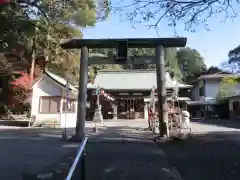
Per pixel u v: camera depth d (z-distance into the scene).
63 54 24.62
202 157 7.05
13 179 5.05
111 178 5.29
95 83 31.00
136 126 18.45
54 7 18.19
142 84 30.30
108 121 25.11
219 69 43.81
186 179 5.23
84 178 3.89
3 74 23.52
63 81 20.95
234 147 8.48
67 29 21.42
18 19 16.42
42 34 20.28
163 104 10.61
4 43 19.48
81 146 3.96
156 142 9.77
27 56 23.33
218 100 31.36
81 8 19.69
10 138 11.03
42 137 11.52
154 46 11.07
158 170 5.86
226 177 5.29
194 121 24.92
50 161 6.51
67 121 19.70
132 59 11.14
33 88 19.45
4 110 24.69
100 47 11.23
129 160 6.77
